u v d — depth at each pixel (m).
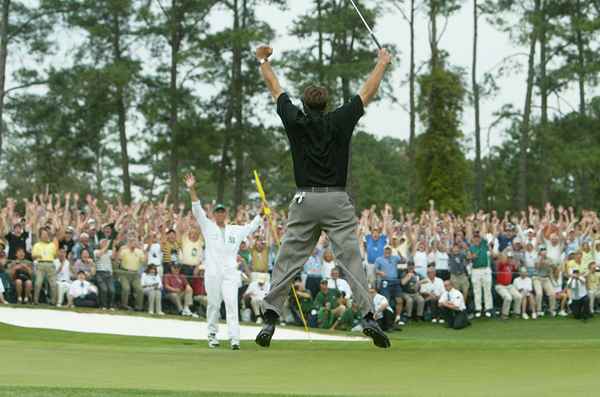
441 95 57.31
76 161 67.38
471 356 11.33
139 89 64.38
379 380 9.45
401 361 11.07
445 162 57.19
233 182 67.81
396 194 104.88
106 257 31.03
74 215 35.06
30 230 31.80
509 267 35.28
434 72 57.66
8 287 30.31
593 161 62.78
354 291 11.34
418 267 34.59
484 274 34.72
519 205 65.62
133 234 31.69
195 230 32.56
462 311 33.00
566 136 66.38
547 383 8.87
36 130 68.38
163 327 28.17
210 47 62.62
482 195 72.56
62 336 24.72
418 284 34.19
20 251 30.75
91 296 30.83
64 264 30.97
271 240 32.41
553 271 35.88
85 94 63.94
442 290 34.22
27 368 10.44
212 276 18.83
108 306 31.06
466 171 57.56
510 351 11.76
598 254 35.94
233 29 62.72
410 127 64.06
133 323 28.55
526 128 64.75
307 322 31.83
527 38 63.56
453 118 57.28
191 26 64.12
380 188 104.38
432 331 32.41
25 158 85.88
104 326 27.69
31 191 85.56
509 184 84.50
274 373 10.17
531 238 36.38
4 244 31.36
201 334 27.17
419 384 9.05
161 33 63.19
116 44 64.94
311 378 9.71
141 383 9.19
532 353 11.48
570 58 67.00
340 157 11.38
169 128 64.56
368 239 33.69
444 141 56.94
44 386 8.47
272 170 91.56
